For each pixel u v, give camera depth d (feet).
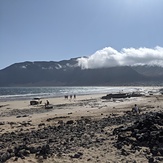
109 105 191.52
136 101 225.15
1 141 65.36
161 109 138.31
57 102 263.29
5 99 346.33
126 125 73.56
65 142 57.67
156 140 50.90
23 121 114.62
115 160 43.24
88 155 46.70
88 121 97.09
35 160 44.39
